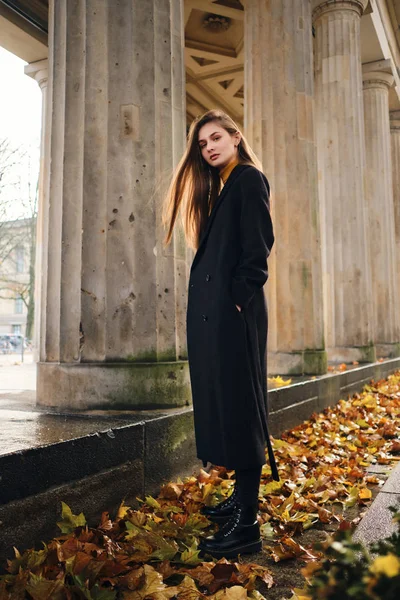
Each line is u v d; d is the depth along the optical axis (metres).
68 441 2.35
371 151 12.20
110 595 1.88
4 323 47.78
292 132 6.62
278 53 6.65
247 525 2.40
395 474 3.32
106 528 2.43
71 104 3.63
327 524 2.90
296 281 6.51
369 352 9.31
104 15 3.61
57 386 3.50
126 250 3.50
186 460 3.34
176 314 3.65
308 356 6.42
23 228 26.39
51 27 3.85
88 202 3.52
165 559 2.23
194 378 2.48
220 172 2.68
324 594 0.83
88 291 3.49
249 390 2.35
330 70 9.50
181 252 3.74
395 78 12.66
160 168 3.61
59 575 1.92
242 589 1.93
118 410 3.36
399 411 6.50
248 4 6.89
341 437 5.03
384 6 10.88
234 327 2.36
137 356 3.46
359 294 9.30
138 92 3.59
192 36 11.17
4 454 2.03
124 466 2.74
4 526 2.01
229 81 13.25
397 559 0.80
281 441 4.22
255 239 2.37
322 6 9.56
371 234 12.34
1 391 5.05
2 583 1.89
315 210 6.79
